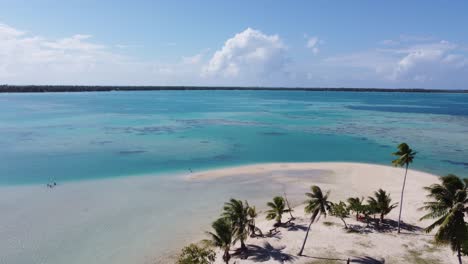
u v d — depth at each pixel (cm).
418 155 6669
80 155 6431
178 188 4619
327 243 3059
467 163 6072
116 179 4981
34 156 6316
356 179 5106
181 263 2612
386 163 6112
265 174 5322
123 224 3509
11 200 4109
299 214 3753
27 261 2839
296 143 7881
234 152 6888
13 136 8306
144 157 6341
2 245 3064
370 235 3216
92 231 3350
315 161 6228
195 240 3200
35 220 3562
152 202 4100
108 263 2830
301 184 4847
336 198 4284
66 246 3069
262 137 8619
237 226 2891
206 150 7025
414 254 2866
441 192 2300
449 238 2216
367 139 8394
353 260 2772
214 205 4038
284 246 3022
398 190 4597
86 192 4422
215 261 2817
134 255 2945
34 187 4597
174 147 7275
